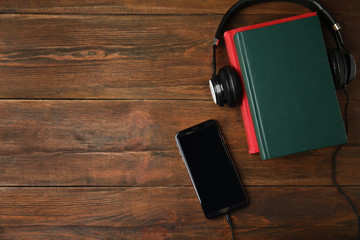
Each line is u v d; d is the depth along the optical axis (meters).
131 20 0.80
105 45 0.80
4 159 0.78
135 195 0.79
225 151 0.77
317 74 0.68
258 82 0.67
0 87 0.79
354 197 0.79
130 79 0.80
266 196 0.79
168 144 0.79
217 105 0.80
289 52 0.68
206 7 0.81
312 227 0.79
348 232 0.79
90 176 0.79
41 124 0.79
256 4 0.77
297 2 0.75
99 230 0.78
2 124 0.79
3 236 0.78
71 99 0.79
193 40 0.80
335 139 0.68
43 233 0.78
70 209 0.78
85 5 0.80
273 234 0.79
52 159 0.79
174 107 0.80
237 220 0.79
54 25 0.80
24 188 0.78
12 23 0.79
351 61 0.69
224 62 0.80
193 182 0.76
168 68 0.80
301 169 0.79
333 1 0.81
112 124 0.79
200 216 0.79
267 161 0.79
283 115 0.68
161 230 0.78
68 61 0.80
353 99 0.80
